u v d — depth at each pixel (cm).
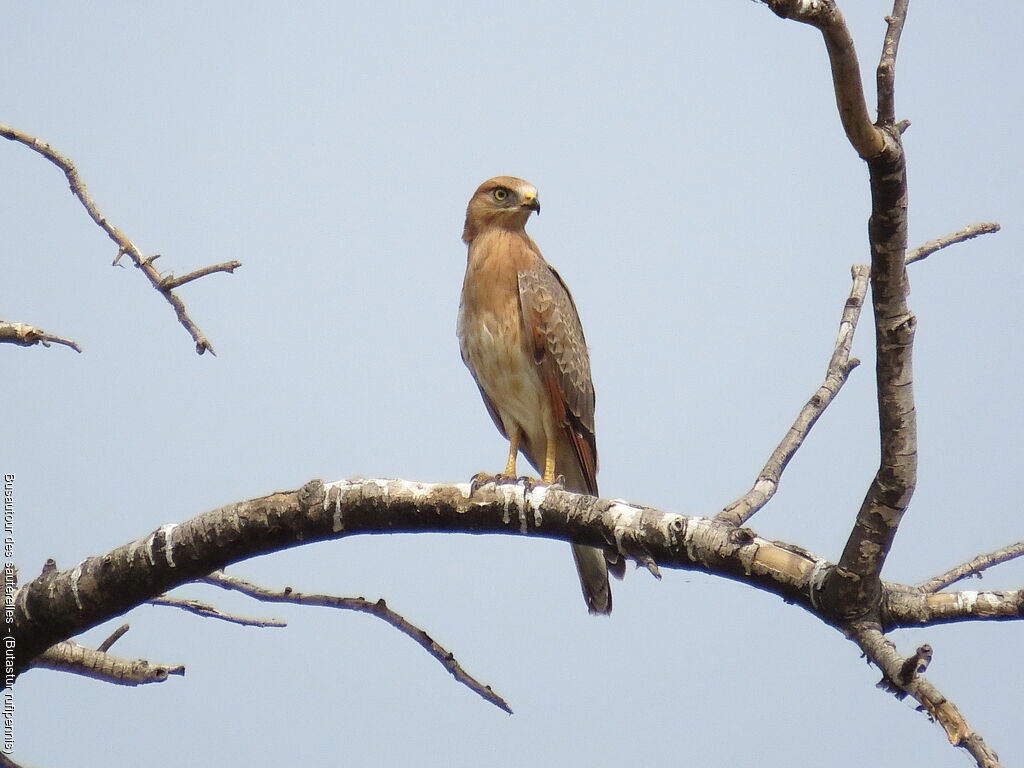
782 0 608
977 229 905
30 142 900
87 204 896
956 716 623
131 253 883
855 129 645
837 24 615
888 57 655
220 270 873
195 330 883
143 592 858
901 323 670
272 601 944
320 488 845
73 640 1002
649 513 800
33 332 880
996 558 812
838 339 963
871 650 682
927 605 714
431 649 927
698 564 775
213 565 853
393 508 841
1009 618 704
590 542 826
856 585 706
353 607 936
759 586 755
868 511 695
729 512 854
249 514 845
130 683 992
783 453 905
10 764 877
